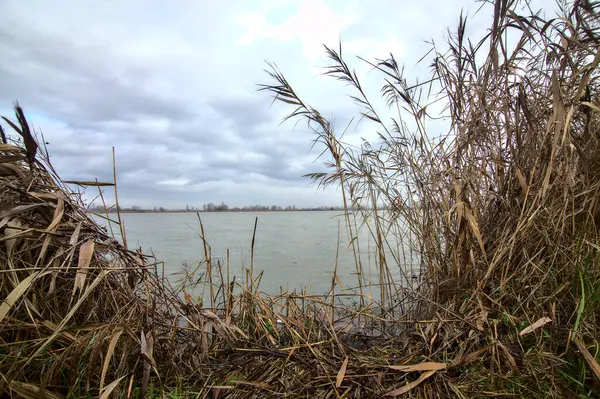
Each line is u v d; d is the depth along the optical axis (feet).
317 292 13.15
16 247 5.92
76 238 5.51
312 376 5.98
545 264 6.84
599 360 5.05
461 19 8.36
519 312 6.62
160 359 6.32
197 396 5.57
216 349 6.88
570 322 6.11
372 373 5.92
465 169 8.13
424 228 8.93
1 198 5.85
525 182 6.61
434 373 5.74
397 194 9.93
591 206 6.28
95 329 5.04
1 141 6.04
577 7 7.15
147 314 6.39
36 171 6.30
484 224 8.06
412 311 8.64
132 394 5.45
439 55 9.25
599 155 6.92
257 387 5.65
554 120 5.83
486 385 5.47
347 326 8.06
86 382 5.04
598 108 5.40
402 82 9.68
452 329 6.60
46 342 4.66
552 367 5.17
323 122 9.22
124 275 6.53
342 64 9.42
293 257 21.39
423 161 9.30
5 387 4.68
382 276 9.59
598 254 5.91
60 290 6.13
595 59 5.34
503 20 7.00
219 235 38.17
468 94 8.50
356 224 10.06
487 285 7.11
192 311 7.11
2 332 5.27
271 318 7.86
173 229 48.39
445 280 7.59
